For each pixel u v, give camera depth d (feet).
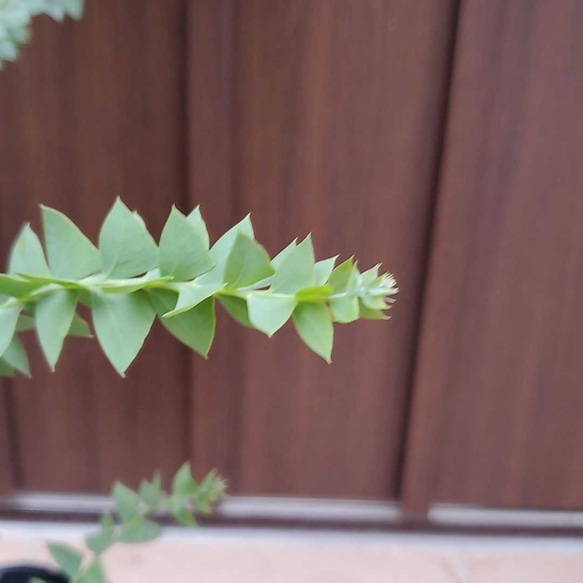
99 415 1.88
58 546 0.94
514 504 1.99
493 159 1.51
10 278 0.56
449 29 1.42
